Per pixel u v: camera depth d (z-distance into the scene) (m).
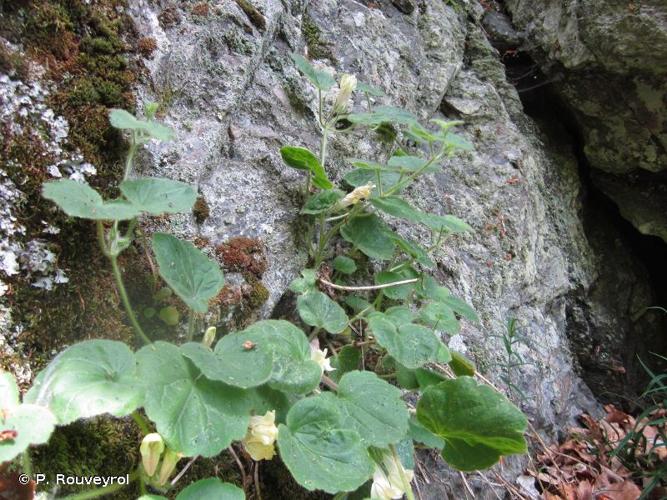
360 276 0.47
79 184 0.26
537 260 0.69
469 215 0.62
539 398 0.60
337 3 0.59
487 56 0.79
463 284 0.57
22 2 0.30
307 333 0.42
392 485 0.32
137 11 0.36
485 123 0.71
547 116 0.86
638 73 0.69
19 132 0.28
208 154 0.37
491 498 0.50
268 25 0.45
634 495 0.56
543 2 0.78
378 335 0.35
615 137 0.78
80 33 0.32
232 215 0.38
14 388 0.21
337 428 0.29
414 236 0.54
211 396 0.26
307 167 0.39
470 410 0.32
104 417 0.28
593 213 0.88
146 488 0.29
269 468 0.36
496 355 0.56
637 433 0.60
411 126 0.43
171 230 0.34
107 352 0.25
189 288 0.29
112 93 0.33
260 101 0.43
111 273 0.31
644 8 0.63
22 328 0.27
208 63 0.40
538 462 0.58
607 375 0.76
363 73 0.56
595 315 0.77
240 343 0.28
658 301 0.88
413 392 0.46
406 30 0.67
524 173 0.69
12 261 0.27
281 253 0.40
